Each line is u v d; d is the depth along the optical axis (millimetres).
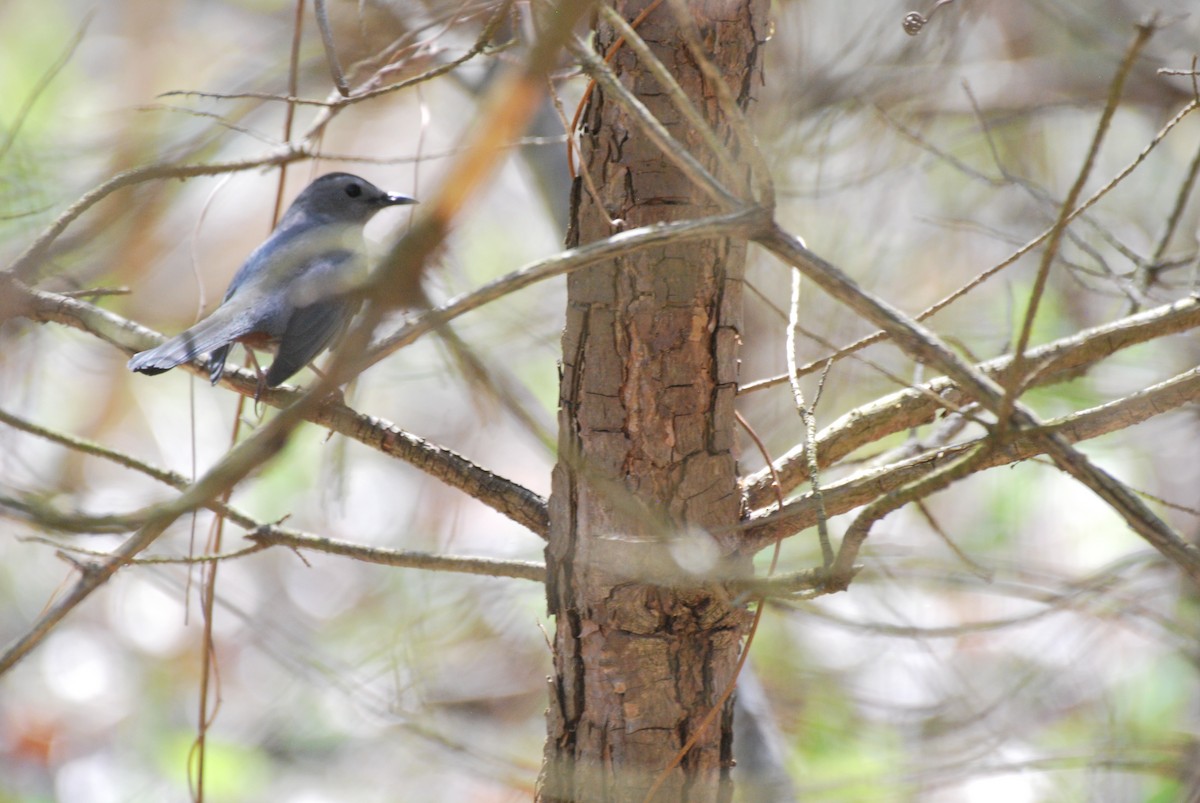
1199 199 13297
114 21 15344
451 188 3697
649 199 5023
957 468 4191
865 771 10031
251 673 14172
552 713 5383
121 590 14859
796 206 12305
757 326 12375
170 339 6840
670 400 5074
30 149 10203
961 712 10766
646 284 5031
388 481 14766
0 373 11656
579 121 5449
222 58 15258
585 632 5207
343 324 7773
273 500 14234
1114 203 13586
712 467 5137
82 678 14328
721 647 5242
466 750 9625
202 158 11148
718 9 4973
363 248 9250
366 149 14906
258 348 8141
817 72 12109
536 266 4113
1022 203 13469
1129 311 7730
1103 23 13812
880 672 11805
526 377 13438
